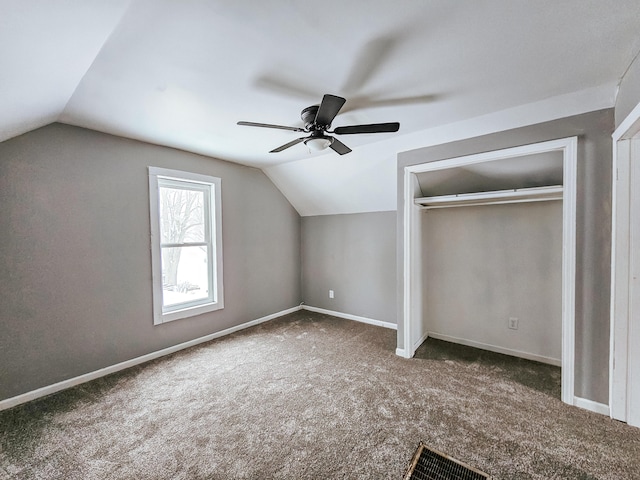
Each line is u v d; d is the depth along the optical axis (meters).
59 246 2.41
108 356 2.70
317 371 2.69
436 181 3.17
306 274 4.92
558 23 1.32
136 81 1.78
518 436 1.81
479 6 1.21
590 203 2.02
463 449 1.71
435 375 2.60
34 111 1.92
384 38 1.42
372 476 1.53
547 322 2.87
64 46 1.31
